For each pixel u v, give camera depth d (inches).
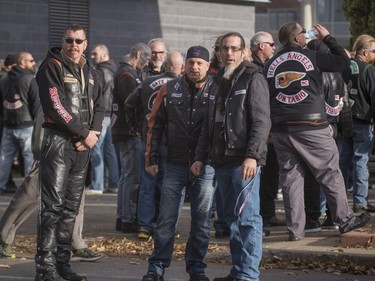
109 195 740.7
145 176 523.8
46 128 410.0
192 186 399.5
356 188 580.4
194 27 1107.9
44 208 405.4
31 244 520.1
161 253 401.7
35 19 978.1
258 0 1167.0
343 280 418.6
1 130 762.2
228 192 386.6
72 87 406.3
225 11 1139.3
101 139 743.1
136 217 549.3
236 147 378.9
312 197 507.2
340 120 553.9
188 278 425.7
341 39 1937.7
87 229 565.9
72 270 436.5
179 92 405.4
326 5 1947.6
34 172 469.4
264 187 538.6
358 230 478.0
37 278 404.5
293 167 477.4
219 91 385.1
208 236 401.4
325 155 469.4
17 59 741.3
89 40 1019.3
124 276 430.0
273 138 478.0
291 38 470.0
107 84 721.6
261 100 377.1
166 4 1082.1
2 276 429.1
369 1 698.8
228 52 382.6
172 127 403.9
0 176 752.3
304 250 453.4
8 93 740.7
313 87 466.9
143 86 515.8
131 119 526.9
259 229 382.9
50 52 406.3
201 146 394.6
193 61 400.5
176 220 403.9
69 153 409.1
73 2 1005.8
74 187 415.8
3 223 474.3
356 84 572.4
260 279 418.6
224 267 450.0
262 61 531.5
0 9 951.0
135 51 557.6
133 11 1053.2
